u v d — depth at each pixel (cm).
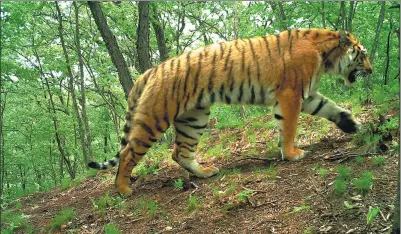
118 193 579
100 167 584
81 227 520
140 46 1012
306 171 488
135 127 544
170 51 1838
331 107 576
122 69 992
